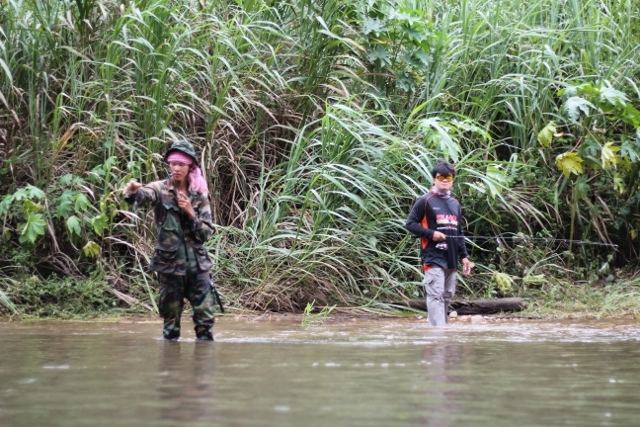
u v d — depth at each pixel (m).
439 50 20.84
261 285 17.50
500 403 6.18
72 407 5.90
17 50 18.81
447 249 15.32
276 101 19.70
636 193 20.72
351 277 17.95
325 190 18.19
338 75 20.34
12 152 18.42
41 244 18.17
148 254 17.91
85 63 19.03
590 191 20.91
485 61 20.97
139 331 13.52
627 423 5.45
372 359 9.05
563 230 20.69
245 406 5.95
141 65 18.72
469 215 19.81
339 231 17.78
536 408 5.98
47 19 19.08
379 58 20.45
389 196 18.16
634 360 9.07
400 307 17.75
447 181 15.45
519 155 20.45
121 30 18.81
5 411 5.76
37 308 16.95
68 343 11.27
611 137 20.78
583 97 19.89
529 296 18.95
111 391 6.66
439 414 5.70
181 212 11.59
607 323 15.48
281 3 20.47
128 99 18.73
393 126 19.23
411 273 18.77
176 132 19.28
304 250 17.69
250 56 19.00
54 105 18.72
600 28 21.36
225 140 19.28
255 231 17.86
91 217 17.89
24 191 17.17
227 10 20.72
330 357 9.24
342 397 6.37
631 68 21.31
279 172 18.91
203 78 19.41
